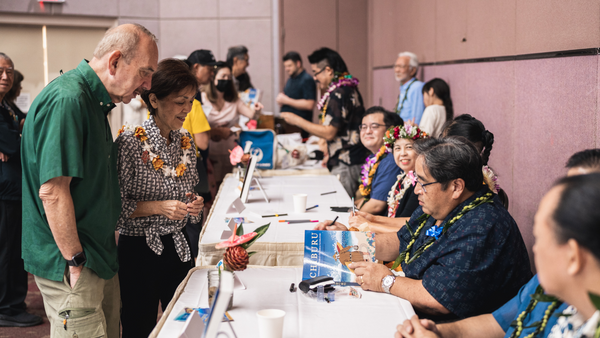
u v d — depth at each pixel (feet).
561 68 9.14
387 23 24.66
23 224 5.64
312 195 10.66
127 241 6.82
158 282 6.95
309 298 5.39
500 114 11.97
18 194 10.18
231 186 11.88
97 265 5.59
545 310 4.13
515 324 4.30
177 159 7.14
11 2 22.86
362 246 6.32
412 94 17.56
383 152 10.46
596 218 2.66
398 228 7.71
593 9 8.08
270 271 6.24
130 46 5.50
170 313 4.98
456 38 15.06
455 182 5.57
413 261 5.91
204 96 14.40
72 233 5.27
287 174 13.48
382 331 4.66
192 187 7.43
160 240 6.78
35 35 23.80
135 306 6.89
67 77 5.47
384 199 9.82
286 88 22.00
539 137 10.05
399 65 17.94
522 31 10.69
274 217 8.64
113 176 6.11
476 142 7.57
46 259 5.49
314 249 6.26
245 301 5.29
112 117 24.40
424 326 4.49
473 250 5.26
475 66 13.53
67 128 5.15
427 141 5.91
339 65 14.08
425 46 18.54
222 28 27.02
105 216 5.75
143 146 6.67
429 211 5.81
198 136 11.82
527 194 10.61
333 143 14.06
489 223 5.36
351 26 28.66
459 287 5.20
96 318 5.64
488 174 6.90
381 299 5.42
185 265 7.09
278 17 27.43
